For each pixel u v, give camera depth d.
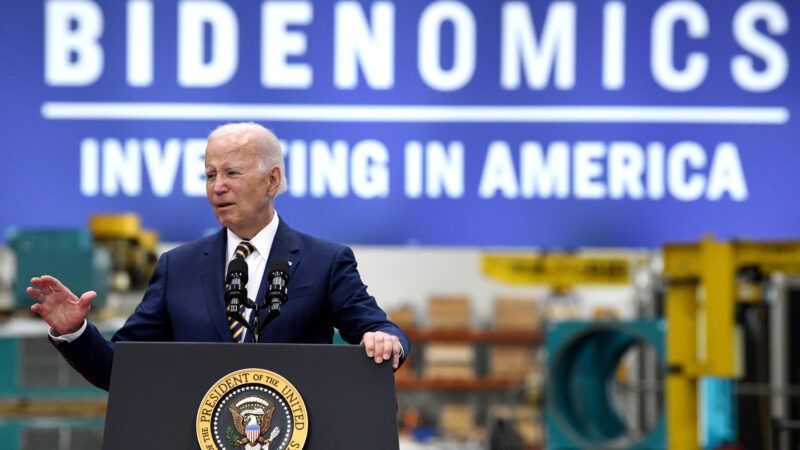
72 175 15.08
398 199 15.18
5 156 15.02
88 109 15.09
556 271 31.30
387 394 5.08
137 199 15.09
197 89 15.12
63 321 5.62
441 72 15.25
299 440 4.98
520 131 15.26
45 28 15.07
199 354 5.07
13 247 15.12
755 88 15.26
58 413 15.28
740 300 16.19
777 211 15.21
